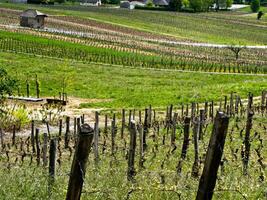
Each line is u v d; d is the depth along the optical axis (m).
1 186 14.14
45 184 14.66
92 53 92.25
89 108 44.75
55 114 40.19
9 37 99.94
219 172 17.94
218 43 145.25
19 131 34.09
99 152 25.41
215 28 190.75
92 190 13.70
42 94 54.69
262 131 28.94
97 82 64.12
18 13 160.75
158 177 16.31
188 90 52.56
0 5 188.62
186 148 21.11
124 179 15.94
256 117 32.03
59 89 58.12
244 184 15.29
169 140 27.89
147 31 156.88
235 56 111.38
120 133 31.53
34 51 87.44
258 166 19.41
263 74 84.38
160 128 32.47
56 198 13.80
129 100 46.66
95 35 125.88
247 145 20.84
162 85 65.62
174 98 46.34
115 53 96.06
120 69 79.50
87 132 10.82
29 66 72.38
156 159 21.86
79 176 10.98
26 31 114.75
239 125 30.70
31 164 21.41
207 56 106.31
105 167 19.73
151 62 89.12
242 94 46.22
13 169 17.97
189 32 170.12
